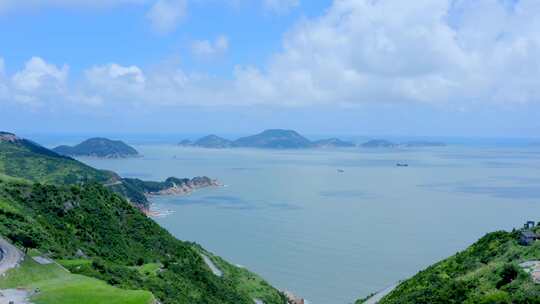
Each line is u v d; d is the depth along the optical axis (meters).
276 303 179.50
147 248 162.50
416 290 114.06
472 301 83.00
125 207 185.75
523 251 103.56
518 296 77.94
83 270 105.25
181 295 123.06
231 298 152.25
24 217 131.88
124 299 83.69
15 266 93.75
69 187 174.00
